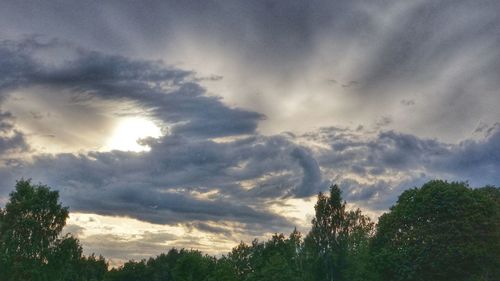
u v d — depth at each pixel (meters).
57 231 83.06
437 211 74.00
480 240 71.00
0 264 77.00
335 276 100.69
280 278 109.88
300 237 114.75
